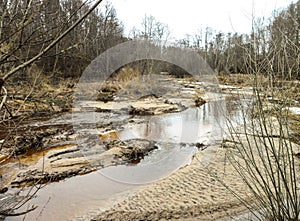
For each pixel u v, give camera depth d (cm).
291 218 262
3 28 166
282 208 264
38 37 170
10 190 527
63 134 889
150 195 484
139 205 453
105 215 428
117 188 524
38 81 306
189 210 427
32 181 565
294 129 295
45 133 870
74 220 420
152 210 434
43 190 528
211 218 403
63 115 1052
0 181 558
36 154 706
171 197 472
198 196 468
